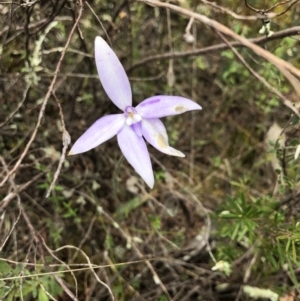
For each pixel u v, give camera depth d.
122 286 0.24
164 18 0.28
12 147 0.25
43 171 0.23
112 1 0.25
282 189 0.22
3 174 0.23
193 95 0.29
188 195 0.27
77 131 0.26
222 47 0.22
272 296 0.22
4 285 0.19
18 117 0.24
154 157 0.27
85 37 0.24
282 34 0.20
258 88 0.28
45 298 0.19
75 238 0.25
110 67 0.16
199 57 0.28
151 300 0.23
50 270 0.19
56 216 0.24
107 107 0.26
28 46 0.23
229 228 0.21
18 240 0.23
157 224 0.25
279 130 0.28
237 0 0.27
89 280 0.24
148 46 0.28
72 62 0.25
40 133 0.25
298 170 0.23
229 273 0.22
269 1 0.26
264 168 0.28
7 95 0.24
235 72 0.28
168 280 0.24
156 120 0.16
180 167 0.28
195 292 0.24
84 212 0.25
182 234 0.26
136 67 0.26
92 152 0.26
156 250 0.25
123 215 0.26
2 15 0.23
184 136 0.29
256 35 0.27
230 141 0.29
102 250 0.25
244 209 0.20
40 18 0.23
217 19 0.27
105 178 0.27
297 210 0.22
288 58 0.26
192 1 0.27
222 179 0.28
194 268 0.25
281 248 0.20
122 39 0.26
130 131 0.16
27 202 0.24
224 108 0.29
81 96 0.26
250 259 0.23
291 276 0.21
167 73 0.28
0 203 0.21
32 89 0.24
